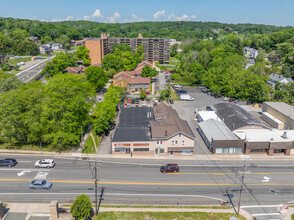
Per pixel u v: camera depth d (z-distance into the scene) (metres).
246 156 67.62
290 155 68.62
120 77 137.62
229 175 58.88
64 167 60.78
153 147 66.69
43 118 65.75
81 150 68.88
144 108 93.31
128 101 110.56
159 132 67.50
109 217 45.06
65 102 67.69
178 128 67.69
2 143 71.19
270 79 136.50
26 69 165.62
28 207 47.22
